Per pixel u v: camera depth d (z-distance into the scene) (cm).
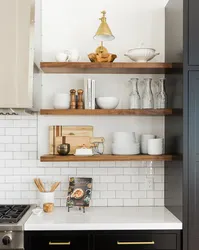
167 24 280
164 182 286
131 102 273
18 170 284
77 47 288
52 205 261
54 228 225
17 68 237
